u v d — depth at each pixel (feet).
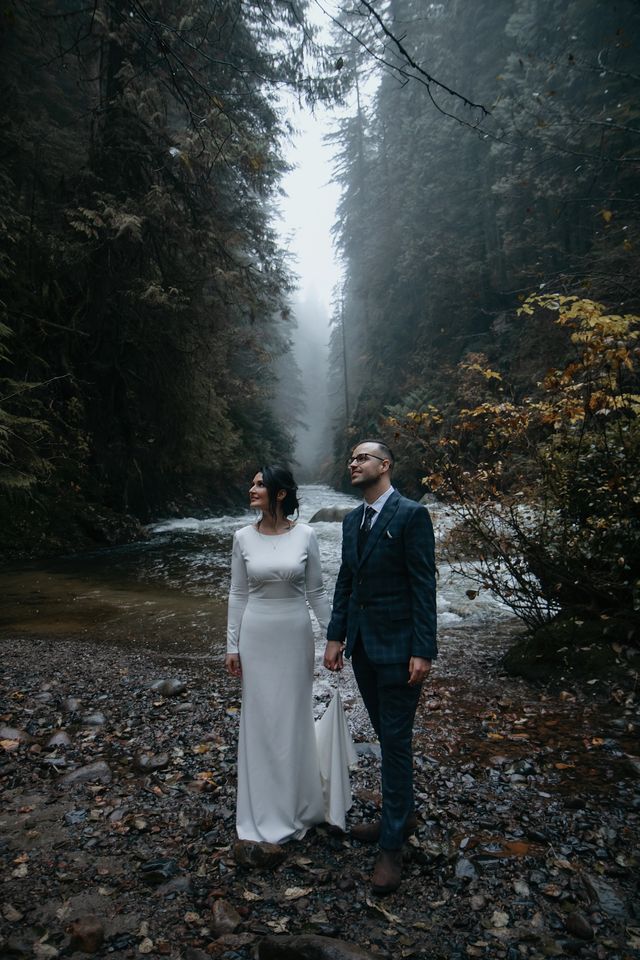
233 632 8.94
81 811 9.21
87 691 15.08
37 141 46.29
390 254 108.47
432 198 84.07
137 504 59.57
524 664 15.44
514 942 6.29
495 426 15.94
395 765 7.69
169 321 50.78
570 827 8.47
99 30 35.60
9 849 8.19
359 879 7.48
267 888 7.31
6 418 36.11
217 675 16.35
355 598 8.28
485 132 12.57
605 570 15.14
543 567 15.72
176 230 45.03
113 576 32.60
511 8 66.39
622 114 37.83
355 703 14.19
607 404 13.70
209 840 8.35
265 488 8.87
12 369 44.16
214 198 47.39
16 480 37.32
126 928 6.61
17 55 46.21
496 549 16.29
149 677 16.17
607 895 6.96
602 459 14.89
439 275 79.66
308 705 8.81
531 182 48.39
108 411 53.47
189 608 24.81
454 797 9.38
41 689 15.15
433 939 6.37
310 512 74.43
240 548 8.96
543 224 56.65
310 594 9.09
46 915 6.81
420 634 7.60
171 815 9.09
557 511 16.38
